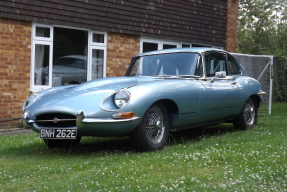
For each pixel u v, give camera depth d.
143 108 5.50
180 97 6.01
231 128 8.14
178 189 3.79
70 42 10.38
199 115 6.44
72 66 10.42
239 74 7.73
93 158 5.46
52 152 6.06
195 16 13.26
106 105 5.44
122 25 11.32
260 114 11.29
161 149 5.84
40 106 5.70
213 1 13.80
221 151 5.42
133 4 11.55
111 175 4.35
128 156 5.41
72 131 5.43
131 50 11.65
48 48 9.96
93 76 10.88
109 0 11.01
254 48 24.20
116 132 5.47
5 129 9.07
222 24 14.14
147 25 11.92
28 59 9.61
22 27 9.48
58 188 3.94
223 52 7.42
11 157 5.69
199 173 4.37
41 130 5.57
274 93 17.16
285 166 4.54
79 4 10.40
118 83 6.01
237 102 7.31
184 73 6.57
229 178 4.12
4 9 9.12
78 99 5.56
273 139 6.37
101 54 11.03
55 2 9.94
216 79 6.94
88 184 4.03
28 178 4.44
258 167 4.55
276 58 17.33
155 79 6.35
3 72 9.23
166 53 6.98
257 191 3.71
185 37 12.98
